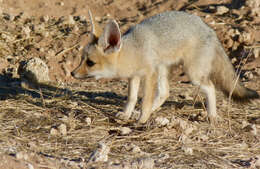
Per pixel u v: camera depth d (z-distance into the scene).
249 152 12.52
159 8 26.12
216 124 14.66
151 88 14.55
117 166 10.50
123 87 20.19
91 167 10.37
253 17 24.09
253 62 21.23
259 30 22.92
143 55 14.36
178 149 12.26
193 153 12.08
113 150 11.88
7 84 19.20
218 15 24.69
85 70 14.52
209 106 15.09
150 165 10.71
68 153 11.33
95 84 20.62
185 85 20.25
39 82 20.02
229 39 22.39
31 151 11.00
